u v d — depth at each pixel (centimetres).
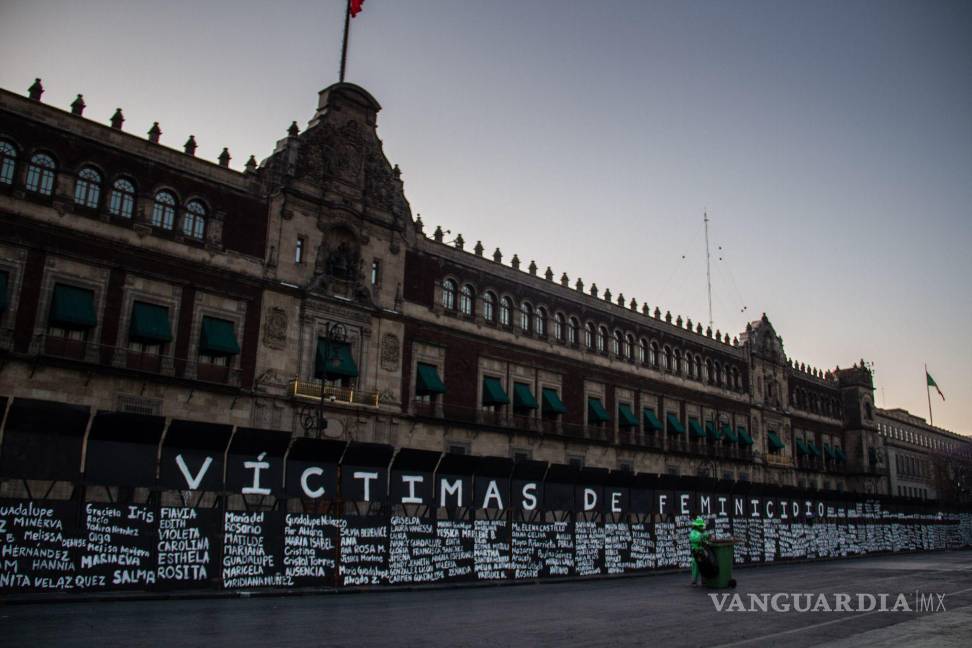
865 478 9525
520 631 1625
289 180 4369
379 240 4788
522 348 5581
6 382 3294
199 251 3981
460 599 2339
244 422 3972
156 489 2244
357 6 4947
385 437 4566
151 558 2205
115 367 3544
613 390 6319
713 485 4091
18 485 3111
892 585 2803
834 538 5053
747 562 4212
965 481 12275
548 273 5972
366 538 2652
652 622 1783
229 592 2259
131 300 3734
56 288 3516
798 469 8519
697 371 7369
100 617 1712
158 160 3903
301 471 2559
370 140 4869
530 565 3114
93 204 3688
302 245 4403
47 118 3566
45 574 2036
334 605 2100
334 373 4353
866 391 9862
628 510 3584
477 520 2984
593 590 2686
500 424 5253
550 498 3259
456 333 5138
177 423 2288
